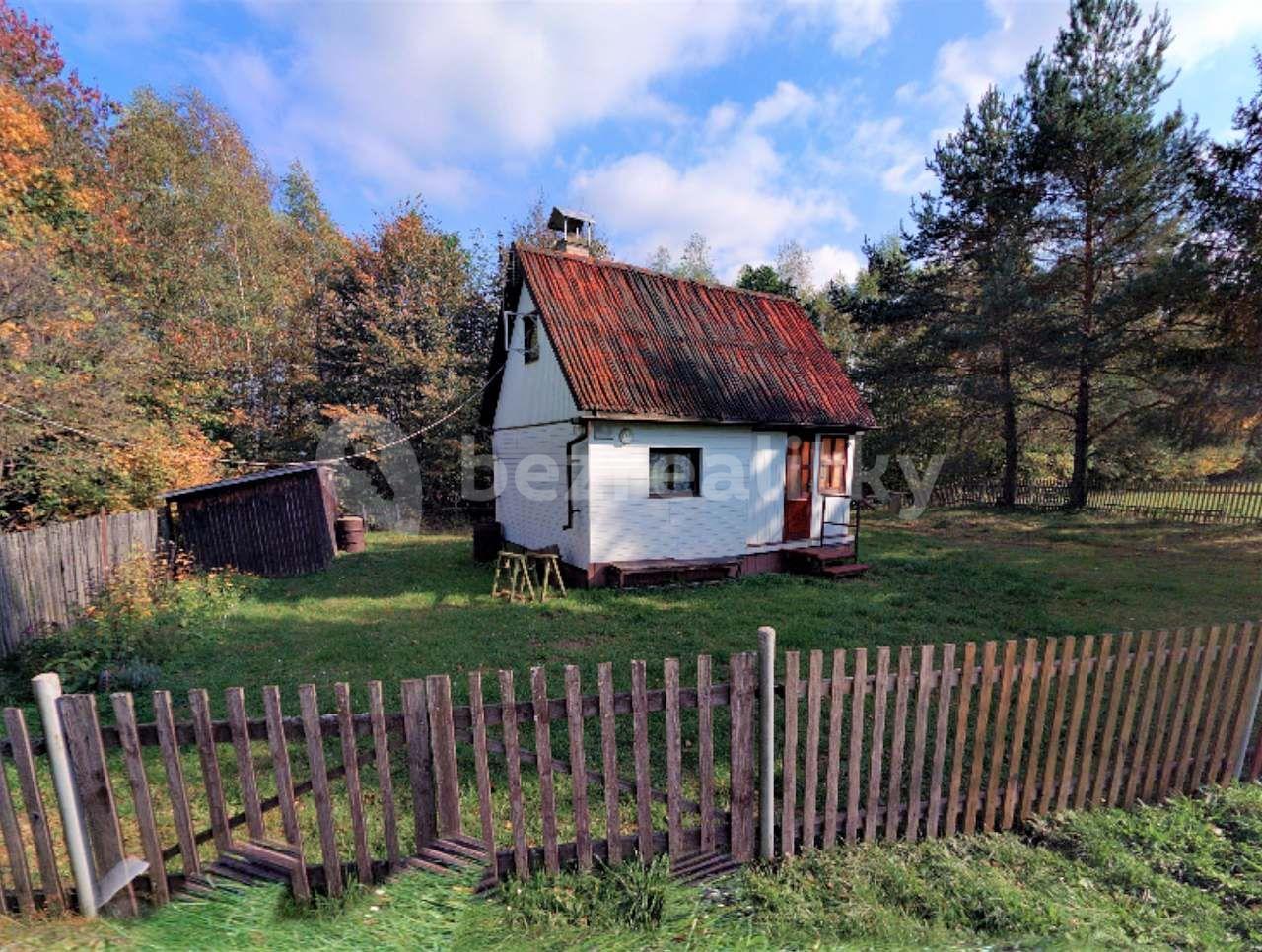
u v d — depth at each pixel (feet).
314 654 21.75
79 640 21.07
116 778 13.30
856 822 10.43
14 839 8.46
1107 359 56.34
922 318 68.85
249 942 7.93
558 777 12.84
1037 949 8.09
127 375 37.04
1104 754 11.73
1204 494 54.49
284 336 67.51
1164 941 8.39
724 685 9.80
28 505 30.76
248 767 8.66
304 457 64.34
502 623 26.05
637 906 8.80
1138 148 52.21
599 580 32.89
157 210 61.00
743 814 9.99
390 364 62.69
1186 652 12.09
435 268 68.44
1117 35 54.54
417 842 9.10
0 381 29.48
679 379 34.42
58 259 39.24
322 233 84.69
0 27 49.73
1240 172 44.73
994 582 33.14
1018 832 11.19
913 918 8.80
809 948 8.16
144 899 8.69
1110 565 38.14
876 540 48.83
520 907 8.77
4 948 7.90
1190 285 46.39
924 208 67.87
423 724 8.99
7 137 40.60
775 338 41.04
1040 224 58.29
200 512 37.63
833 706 10.06
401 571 39.19
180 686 18.80
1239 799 12.05
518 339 41.78
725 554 36.11
